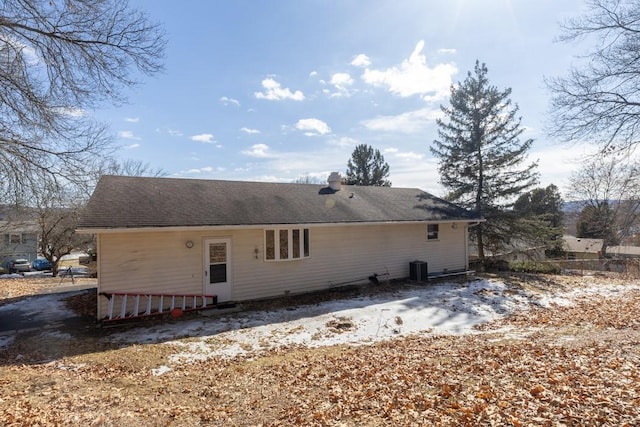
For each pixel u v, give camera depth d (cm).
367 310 1112
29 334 887
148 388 578
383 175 3569
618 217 3238
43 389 561
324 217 1336
